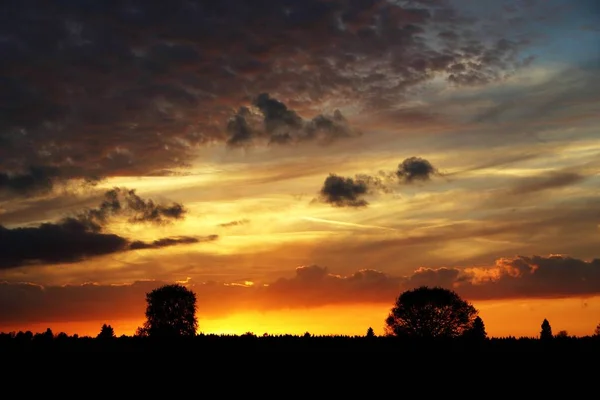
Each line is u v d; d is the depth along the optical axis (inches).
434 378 2753.4
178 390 2514.8
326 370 2992.1
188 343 4001.0
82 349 3698.3
